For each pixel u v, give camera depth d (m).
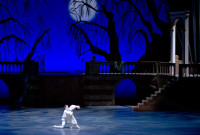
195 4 31.56
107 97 28.11
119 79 28.02
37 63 27.98
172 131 15.39
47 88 28.00
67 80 28.14
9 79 27.62
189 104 24.03
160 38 34.22
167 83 24.19
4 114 22.78
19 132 15.47
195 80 23.89
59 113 23.33
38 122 18.98
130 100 32.62
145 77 27.62
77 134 14.73
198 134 14.59
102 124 17.94
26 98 27.62
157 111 23.53
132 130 15.77
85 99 27.98
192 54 31.83
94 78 28.03
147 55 34.25
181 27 25.34
